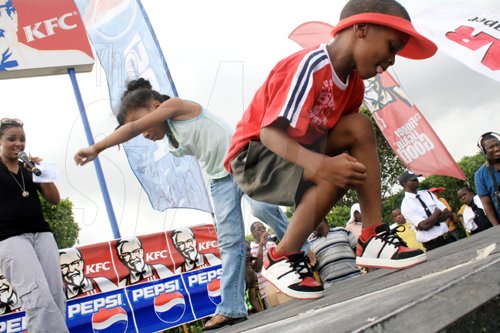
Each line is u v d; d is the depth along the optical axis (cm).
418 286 69
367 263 137
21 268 172
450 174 305
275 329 84
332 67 130
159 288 286
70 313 260
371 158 138
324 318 74
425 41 138
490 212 323
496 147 303
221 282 184
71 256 266
